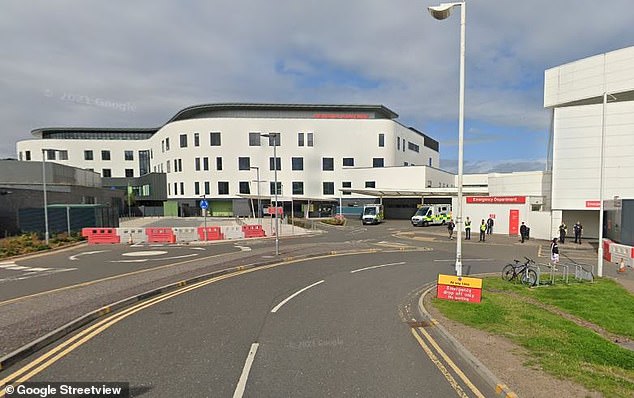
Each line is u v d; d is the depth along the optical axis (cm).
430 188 5244
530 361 547
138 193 7725
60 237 2372
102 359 568
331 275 1341
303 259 1772
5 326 700
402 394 460
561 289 1164
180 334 684
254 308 876
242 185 5966
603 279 1355
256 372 523
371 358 575
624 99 2670
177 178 6359
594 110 2570
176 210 6309
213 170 5988
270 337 670
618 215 2161
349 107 6456
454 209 3544
